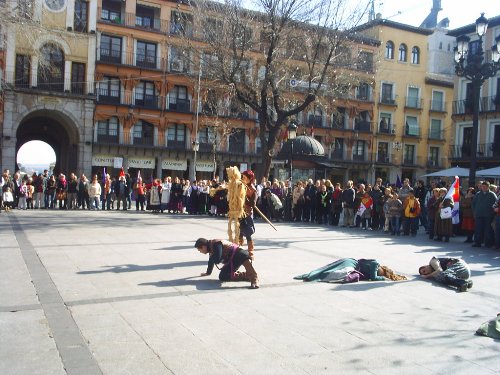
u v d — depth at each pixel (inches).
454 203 577.0
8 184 757.9
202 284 289.3
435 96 2014.0
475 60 632.4
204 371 166.1
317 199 748.0
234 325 216.2
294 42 856.3
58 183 872.9
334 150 1828.2
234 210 386.0
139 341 192.1
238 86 886.4
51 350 179.6
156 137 1542.8
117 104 1460.4
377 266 325.1
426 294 289.9
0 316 217.0
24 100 1320.1
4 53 1288.1
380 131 1899.6
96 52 1429.6
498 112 1302.9
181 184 880.3
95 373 161.2
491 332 215.0
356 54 1047.0
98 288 271.1
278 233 583.5
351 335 209.5
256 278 285.4
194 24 944.9
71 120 1397.6
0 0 726.5
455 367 178.5
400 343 202.2
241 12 836.0
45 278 290.0
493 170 991.6
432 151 2016.5
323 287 294.8
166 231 550.9
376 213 687.1
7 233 483.8
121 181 897.5
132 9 1488.7
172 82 1547.7
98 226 580.7
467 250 499.2
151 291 269.1
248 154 1653.5
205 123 1544.0
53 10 1357.0
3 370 161.8
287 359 179.8
